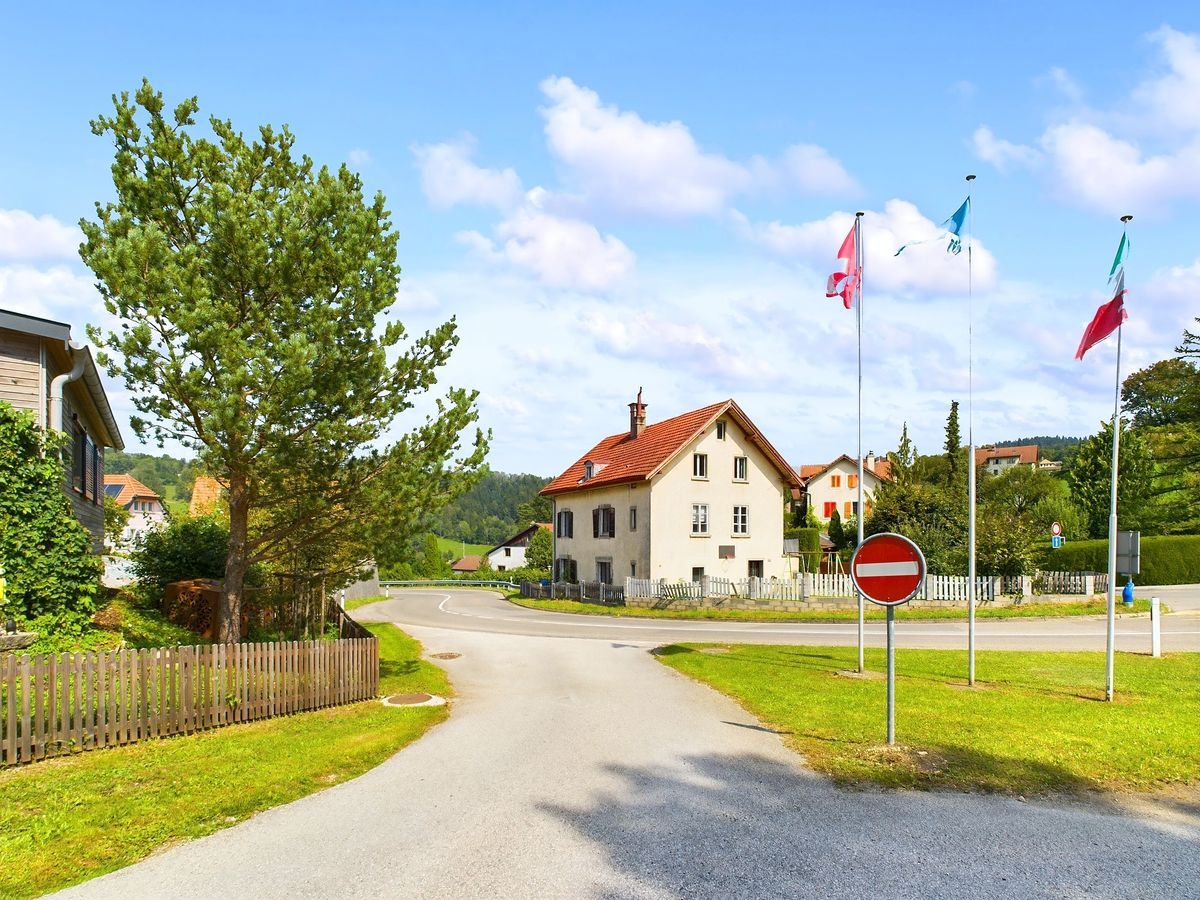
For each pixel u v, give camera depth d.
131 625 15.03
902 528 33.44
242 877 5.80
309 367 11.83
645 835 6.61
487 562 84.38
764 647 19.77
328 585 17.61
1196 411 46.62
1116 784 8.02
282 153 13.85
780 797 7.61
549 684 14.89
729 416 38.50
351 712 11.77
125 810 7.20
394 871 5.89
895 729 10.17
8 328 13.27
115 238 11.66
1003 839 6.54
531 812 7.22
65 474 13.15
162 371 11.38
